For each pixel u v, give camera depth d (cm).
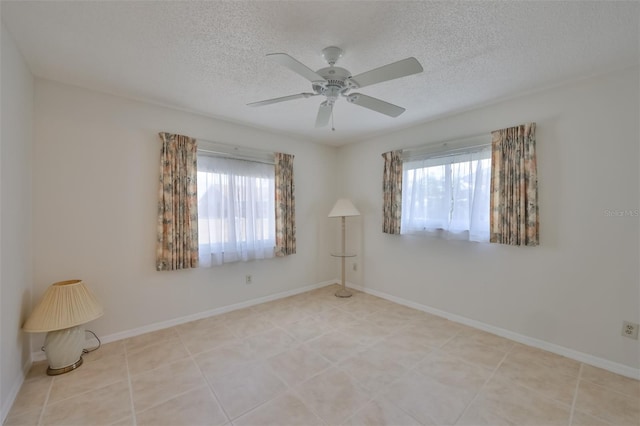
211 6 144
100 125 247
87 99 241
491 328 276
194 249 291
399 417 163
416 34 167
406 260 354
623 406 172
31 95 212
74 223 236
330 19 154
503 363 220
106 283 251
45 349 202
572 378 201
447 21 155
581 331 224
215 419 162
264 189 357
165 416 164
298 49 183
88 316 210
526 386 192
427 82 228
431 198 317
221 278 326
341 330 280
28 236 208
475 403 175
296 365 217
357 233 420
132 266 265
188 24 159
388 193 361
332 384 194
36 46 180
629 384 194
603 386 192
